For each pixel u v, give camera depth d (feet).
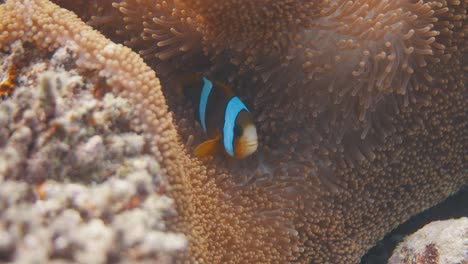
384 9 1.98
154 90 1.78
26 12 1.81
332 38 1.99
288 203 2.07
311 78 1.99
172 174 1.76
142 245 1.60
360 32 1.97
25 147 1.69
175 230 1.75
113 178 1.71
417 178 2.19
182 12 1.94
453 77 2.08
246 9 1.87
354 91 2.00
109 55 1.77
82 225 1.61
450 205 2.33
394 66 2.00
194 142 1.97
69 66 1.78
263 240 2.01
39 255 1.55
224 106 1.95
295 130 2.12
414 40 2.01
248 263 1.97
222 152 2.00
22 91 1.76
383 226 2.22
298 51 1.98
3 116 1.72
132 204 1.67
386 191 2.18
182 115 2.00
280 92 2.06
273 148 2.11
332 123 2.08
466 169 2.22
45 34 1.79
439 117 2.12
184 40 1.99
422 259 2.02
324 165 2.12
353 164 2.12
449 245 1.98
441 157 2.18
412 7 1.99
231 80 2.04
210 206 1.91
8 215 1.60
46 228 1.60
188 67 2.06
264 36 1.93
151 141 1.75
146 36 1.99
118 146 1.73
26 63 1.79
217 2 1.87
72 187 1.65
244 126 1.93
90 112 1.73
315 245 2.15
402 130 2.11
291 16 1.90
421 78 2.07
